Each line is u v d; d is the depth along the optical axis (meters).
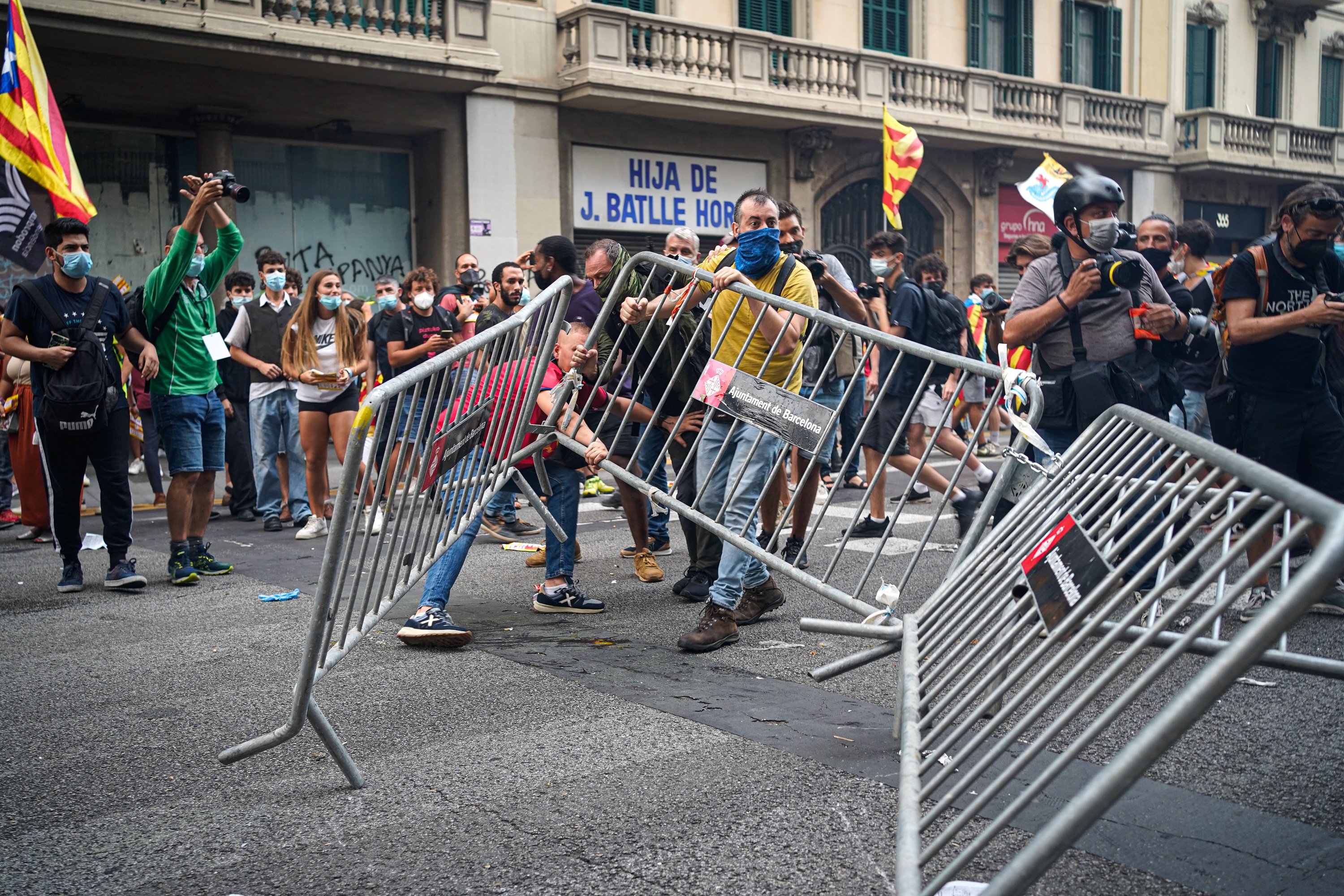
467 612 5.21
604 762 3.16
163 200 14.02
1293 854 2.51
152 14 12.22
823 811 2.79
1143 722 3.40
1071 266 4.41
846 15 19.02
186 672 4.24
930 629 2.77
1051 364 4.48
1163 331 4.30
